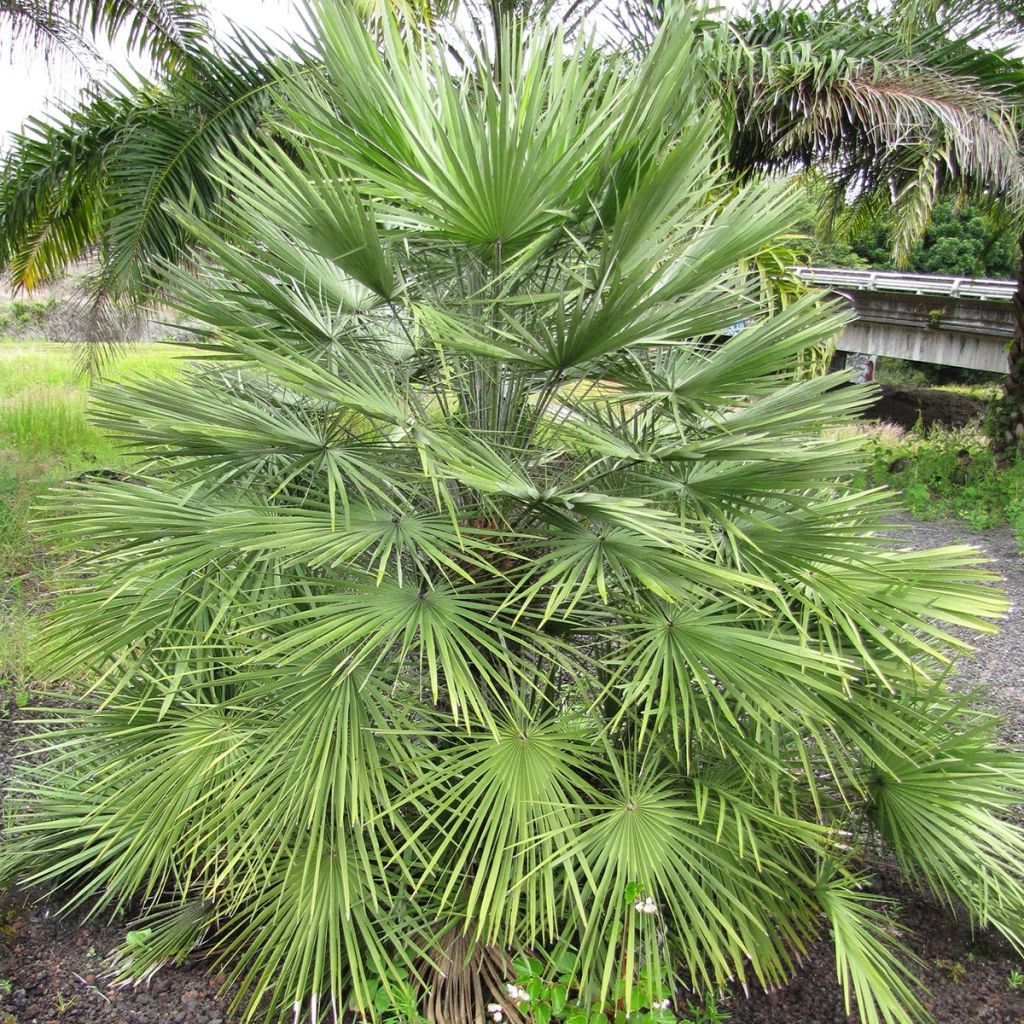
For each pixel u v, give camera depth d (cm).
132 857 249
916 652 245
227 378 245
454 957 215
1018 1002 243
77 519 205
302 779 194
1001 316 1320
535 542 219
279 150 201
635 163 196
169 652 237
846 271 1541
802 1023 233
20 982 244
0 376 1175
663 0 483
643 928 195
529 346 209
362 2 420
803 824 202
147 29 669
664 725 222
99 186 639
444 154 184
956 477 934
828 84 659
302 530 194
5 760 355
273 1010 229
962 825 219
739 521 222
